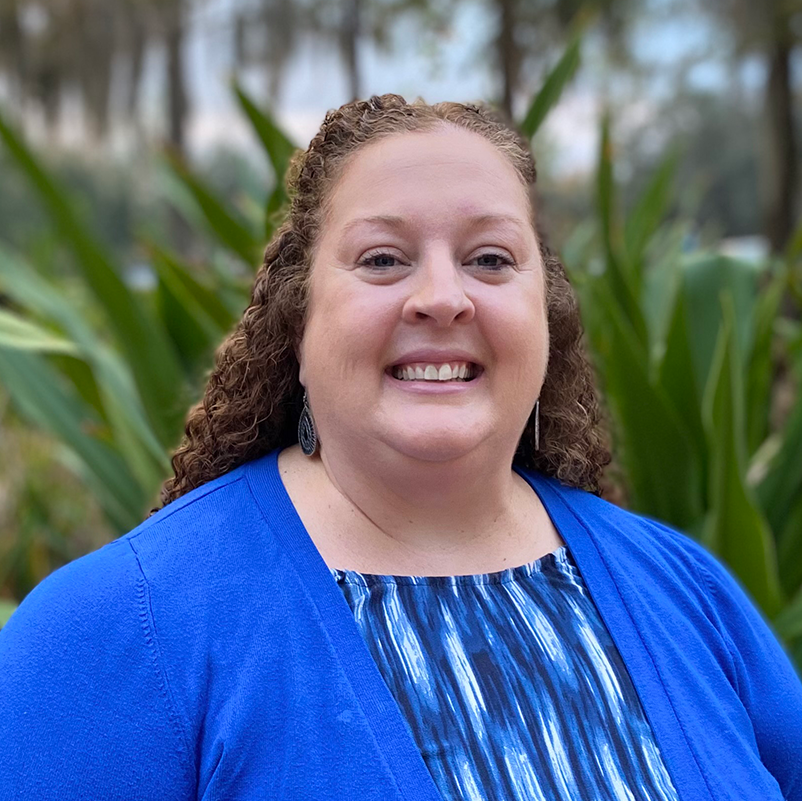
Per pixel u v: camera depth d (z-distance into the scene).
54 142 11.04
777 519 2.39
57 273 5.06
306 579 1.08
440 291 1.08
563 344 1.38
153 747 0.98
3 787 0.96
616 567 1.24
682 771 1.08
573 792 1.03
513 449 1.21
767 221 7.86
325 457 1.21
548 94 2.19
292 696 1.00
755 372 2.55
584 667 1.12
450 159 1.14
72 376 2.43
